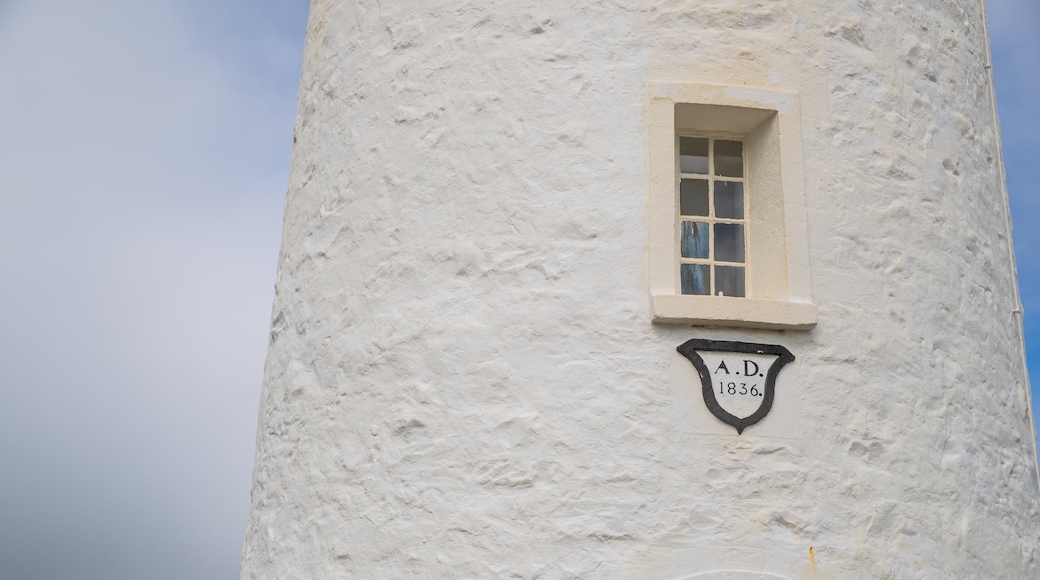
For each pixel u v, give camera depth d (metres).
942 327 8.34
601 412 7.59
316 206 9.22
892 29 8.84
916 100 8.79
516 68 8.39
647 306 7.78
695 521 7.41
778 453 7.60
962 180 8.89
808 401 7.74
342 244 8.78
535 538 7.44
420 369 8.02
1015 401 8.74
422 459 7.82
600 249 7.91
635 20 8.36
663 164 8.05
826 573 7.46
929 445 8.00
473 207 8.20
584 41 8.34
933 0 9.23
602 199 8.01
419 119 8.59
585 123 8.17
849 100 8.48
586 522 7.41
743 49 8.38
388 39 8.99
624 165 8.06
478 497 7.60
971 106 9.23
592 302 7.81
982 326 8.61
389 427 8.00
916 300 8.28
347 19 9.50
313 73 9.93
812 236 8.08
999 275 8.98
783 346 7.79
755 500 7.50
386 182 8.61
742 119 8.30
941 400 8.16
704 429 7.57
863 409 7.86
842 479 7.67
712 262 8.28
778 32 8.45
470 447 7.71
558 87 8.28
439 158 8.42
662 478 7.47
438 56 8.66
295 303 9.16
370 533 7.88
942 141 8.84
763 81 8.34
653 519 7.40
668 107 8.16
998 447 8.39
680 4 8.40
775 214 8.12
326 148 9.30
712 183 8.43
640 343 7.70
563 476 7.51
